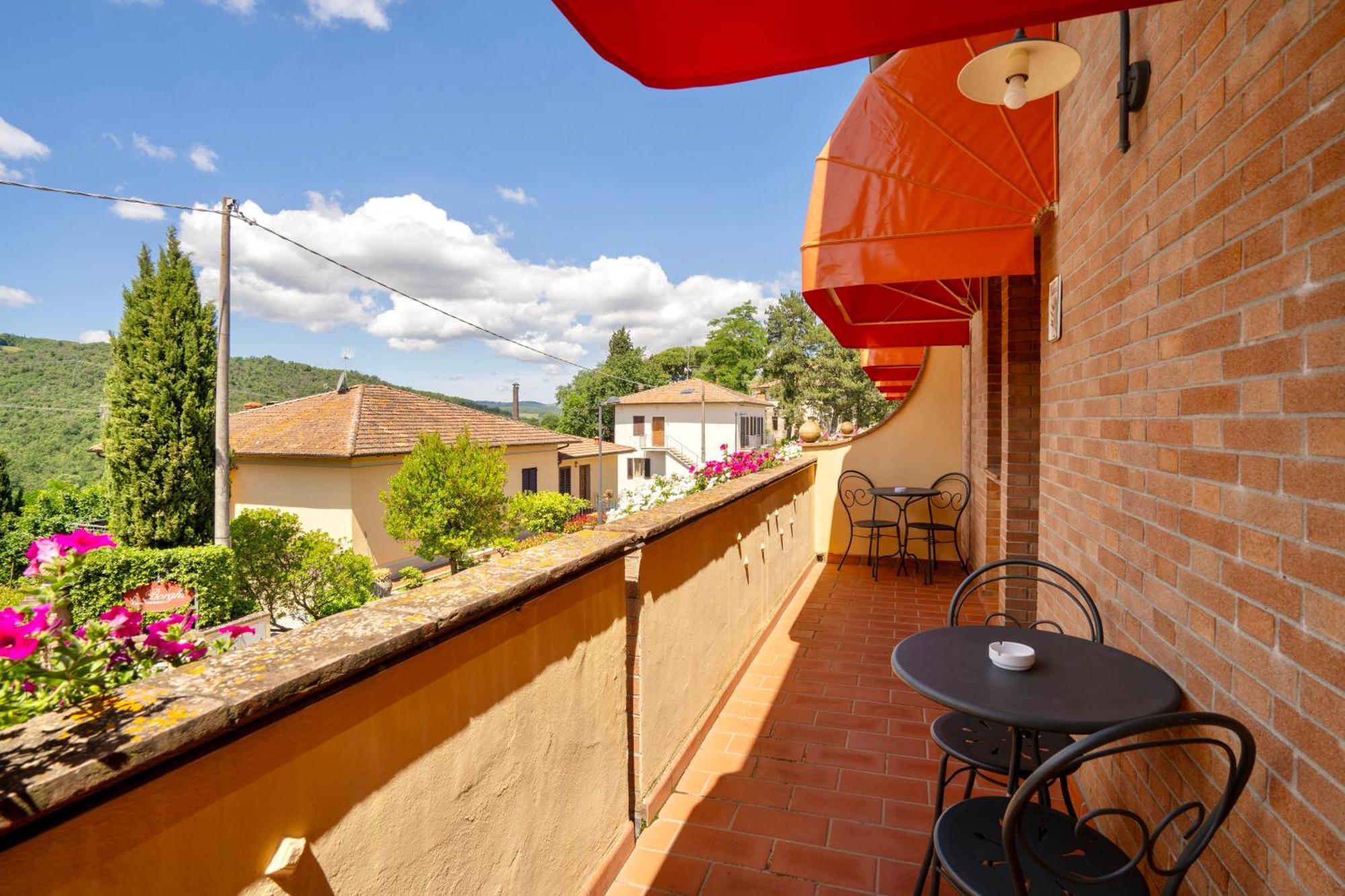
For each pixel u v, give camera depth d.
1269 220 1.45
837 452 8.63
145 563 13.50
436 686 1.54
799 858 2.69
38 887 0.79
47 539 1.04
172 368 15.47
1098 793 2.72
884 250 3.93
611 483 41.16
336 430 22.11
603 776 2.51
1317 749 1.27
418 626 1.39
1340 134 1.20
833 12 1.63
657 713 3.06
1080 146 2.99
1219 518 1.67
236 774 1.06
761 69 1.82
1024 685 1.93
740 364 67.25
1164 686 1.89
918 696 4.31
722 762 3.48
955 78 3.66
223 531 14.87
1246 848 1.52
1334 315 1.22
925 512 8.32
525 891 1.94
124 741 0.86
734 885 2.53
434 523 18.92
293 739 1.17
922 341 7.80
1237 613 1.58
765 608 5.46
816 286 4.07
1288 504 1.37
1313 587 1.29
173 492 15.38
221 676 1.09
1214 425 1.70
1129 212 2.34
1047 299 3.67
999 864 1.73
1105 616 2.61
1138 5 1.52
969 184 3.74
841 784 3.25
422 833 1.50
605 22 1.59
